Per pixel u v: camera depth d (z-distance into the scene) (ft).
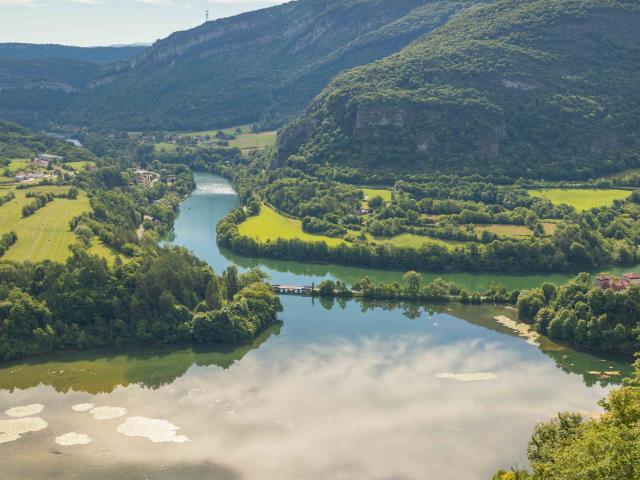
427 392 617.21
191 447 531.50
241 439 542.16
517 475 428.56
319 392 617.21
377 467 505.66
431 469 503.20
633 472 343.05
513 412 583.17
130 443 536.42
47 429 556.51
